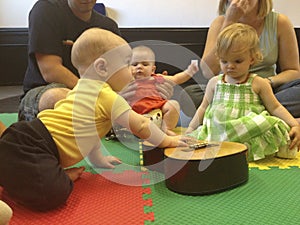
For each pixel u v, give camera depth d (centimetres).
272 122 117
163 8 364
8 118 199
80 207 85
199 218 79
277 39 152
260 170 109
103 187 97
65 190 85
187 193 91
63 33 145
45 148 88
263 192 92
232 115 124
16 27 353
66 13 145
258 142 117
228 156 93
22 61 357
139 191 94
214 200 88
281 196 90
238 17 150
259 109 125
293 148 118
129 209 84
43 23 139
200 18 369
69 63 148
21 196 83
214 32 160
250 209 83
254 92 126
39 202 82
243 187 96
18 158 84
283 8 356
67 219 79
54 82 139
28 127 88
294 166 112
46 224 78
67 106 97
